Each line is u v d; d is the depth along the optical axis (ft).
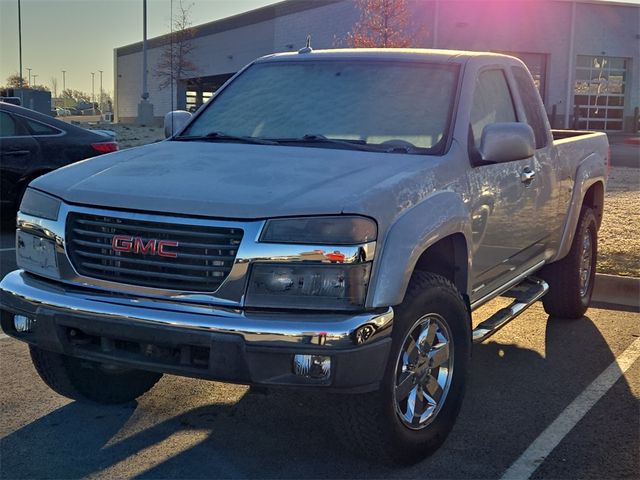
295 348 10.54
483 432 13.84
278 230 10.87
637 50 127.54
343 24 117.08
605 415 14.64
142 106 143.33
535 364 17.60
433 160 13.33
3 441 13.17
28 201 12.96
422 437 12.42
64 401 14.96
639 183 49.29
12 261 27.37
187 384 15.96
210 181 12.04
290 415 14.43
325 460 12.64
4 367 16.80
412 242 11.57
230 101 16.57
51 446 13.02
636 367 17.39
